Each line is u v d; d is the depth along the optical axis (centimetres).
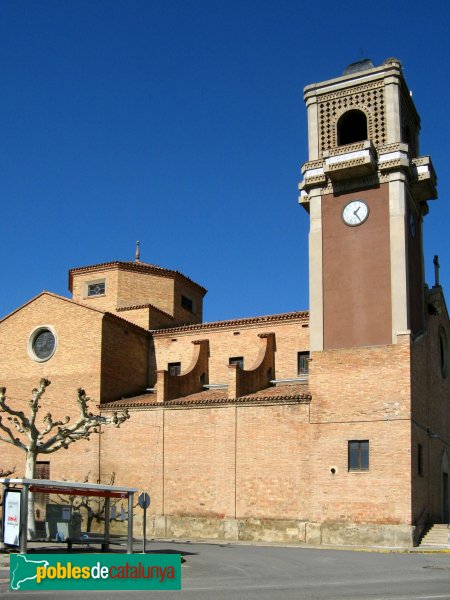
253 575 2203
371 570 2362
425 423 3741
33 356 4441
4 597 1720
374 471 3406
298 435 3628
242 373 3934
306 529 3484
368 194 3781
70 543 2717
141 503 2728
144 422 4034
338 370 3609
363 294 3669
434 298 4150
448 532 3416
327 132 3956
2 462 4369
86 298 5022
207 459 3828
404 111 4012
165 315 4972
